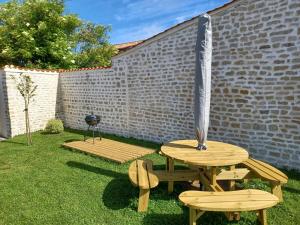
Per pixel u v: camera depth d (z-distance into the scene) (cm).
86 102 1060
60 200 449
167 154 433
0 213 412
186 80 738
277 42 571
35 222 384
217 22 661
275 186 419
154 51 802
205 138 454
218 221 379
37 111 1086
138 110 879
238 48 632
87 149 721
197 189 482
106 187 496
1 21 1570
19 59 1506
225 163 387
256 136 626
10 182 535
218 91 679
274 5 567
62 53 1541
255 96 617
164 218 388
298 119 558
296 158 569
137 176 431
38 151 764
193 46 709
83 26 2011
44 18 1515
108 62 1947
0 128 1055
